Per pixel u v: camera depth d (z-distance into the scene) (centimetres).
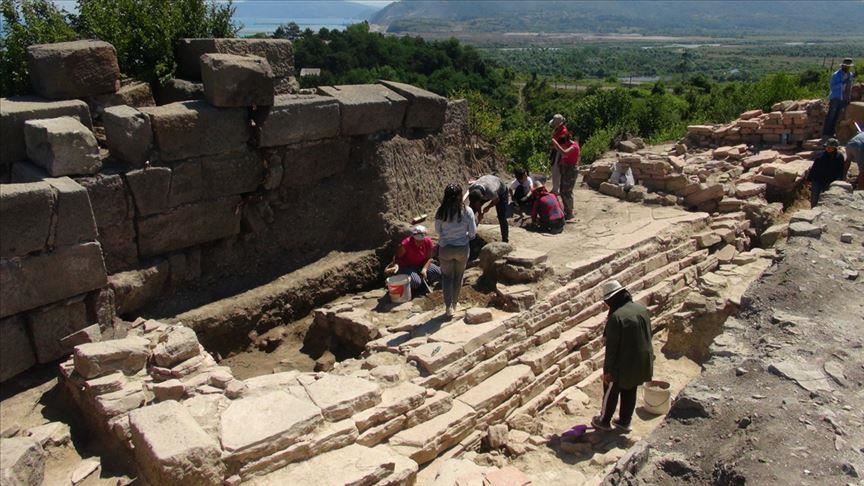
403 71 4828
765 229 1195
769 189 1302
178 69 934
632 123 3131
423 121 1084
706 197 1229
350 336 802
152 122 743
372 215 993
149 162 745
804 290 637
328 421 554
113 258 734
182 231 796
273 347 834
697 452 431
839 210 883
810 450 411
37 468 510
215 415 535
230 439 496
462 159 1191
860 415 452
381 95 1018
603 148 1855
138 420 495
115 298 725
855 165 1395
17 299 616
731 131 1600
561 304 829
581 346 840
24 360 636
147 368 617
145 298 771
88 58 763
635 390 668
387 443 589
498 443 655
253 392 581
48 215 625
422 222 1049
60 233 638
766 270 706
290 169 905
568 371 806
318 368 774
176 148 767
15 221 604
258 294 845
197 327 775
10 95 810
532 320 784
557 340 807
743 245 1148
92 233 662
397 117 1032
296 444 516
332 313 823
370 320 806
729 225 1143
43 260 630
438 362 664
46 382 645
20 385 635
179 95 879
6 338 619
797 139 1516
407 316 818
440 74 5228
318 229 958
